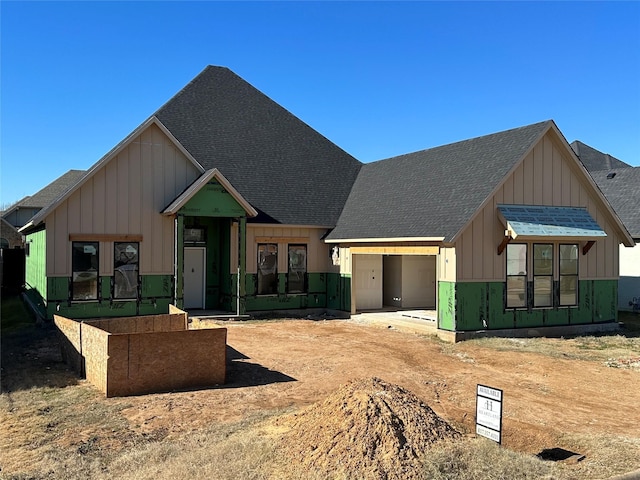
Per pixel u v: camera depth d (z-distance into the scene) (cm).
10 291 3109
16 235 4859
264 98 2689
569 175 1900
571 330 1881
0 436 818
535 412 1003
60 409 950
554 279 1869
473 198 1750
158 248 1962
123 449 768
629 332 1955
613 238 2003
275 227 2183
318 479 626
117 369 1035
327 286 2298
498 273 1761
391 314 2100
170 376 1089
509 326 1780
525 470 678
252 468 667
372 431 702
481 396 780
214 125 2450
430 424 750
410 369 1311
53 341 1563
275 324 1962
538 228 1733
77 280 1827
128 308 1903
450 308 1695
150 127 1950
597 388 1194
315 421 768
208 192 1931
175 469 664
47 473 683
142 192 1933
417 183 2125
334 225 2286
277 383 1144
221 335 1139
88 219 1841
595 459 763
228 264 2086
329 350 1498
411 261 2336
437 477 632
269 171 2394
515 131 1909
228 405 978
